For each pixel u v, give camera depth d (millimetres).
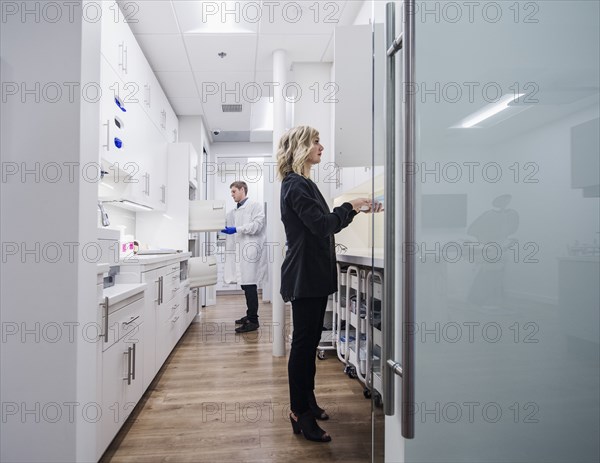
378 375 981
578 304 865
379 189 990
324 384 2033
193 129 4199
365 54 2205
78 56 1181
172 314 2480
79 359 1153
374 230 968
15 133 1158
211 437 1480
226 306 4504
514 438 873
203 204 3389
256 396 1887
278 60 2824
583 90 854
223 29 2598
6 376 1134
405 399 749
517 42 849
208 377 2154
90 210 1238
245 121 4406
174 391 1948
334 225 1409
